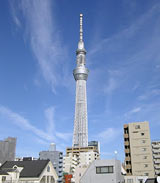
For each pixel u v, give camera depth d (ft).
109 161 170.30
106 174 167.43
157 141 395.96
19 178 223.71
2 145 450.71
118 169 177.17
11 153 458.50
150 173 291.38
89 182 169.58
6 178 209.56
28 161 252.62
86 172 173.17
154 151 377.50
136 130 316.81
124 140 323.16
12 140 469.16
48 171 240.53
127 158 310.86
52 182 242.17
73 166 574.56
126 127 331.16
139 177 233.35
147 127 313.32
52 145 608.60
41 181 225.76
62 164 557.33
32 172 227.81
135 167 299.17
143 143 307.17
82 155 616.39
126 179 235.61
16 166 236.84
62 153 571.69
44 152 558.56
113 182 163.73
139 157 302.66
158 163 369.71
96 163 173.37
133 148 309.42
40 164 240.73
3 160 440.86
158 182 161.48
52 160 547.08
